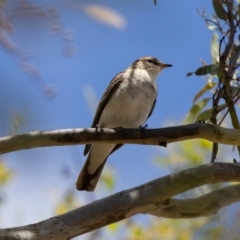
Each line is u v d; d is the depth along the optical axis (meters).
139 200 7.97
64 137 8.36
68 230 7.43
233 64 10.09
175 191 8.14
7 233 6.99
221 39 10.04
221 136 8.91
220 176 8.38
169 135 8.84
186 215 8.83
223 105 10.45
